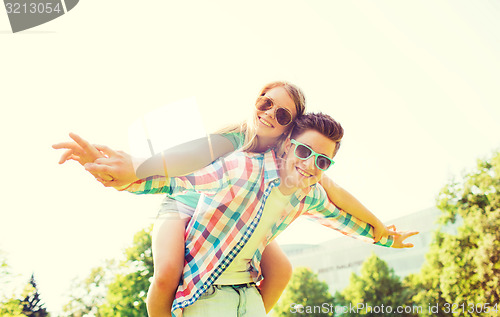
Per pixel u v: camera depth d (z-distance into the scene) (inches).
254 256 45.3
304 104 46.7
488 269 285.6
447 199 265.4
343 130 45.6
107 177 31.2
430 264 315.6
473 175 257.0
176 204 45.8
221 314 40.1
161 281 39.6
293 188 44.9
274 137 45.6
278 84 46.3
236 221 41.2
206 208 41.7
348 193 53.4
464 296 298.7
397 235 56.7
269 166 43.6
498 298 284.7
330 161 44.3
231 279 42.4
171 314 40.7
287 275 50.8
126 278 171.6
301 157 43.7
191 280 40.4
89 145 30.8
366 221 54.6
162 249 41.4
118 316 170.9
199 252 41.2
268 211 44.6
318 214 52.7
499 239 278.1
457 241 295.0
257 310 44.3
